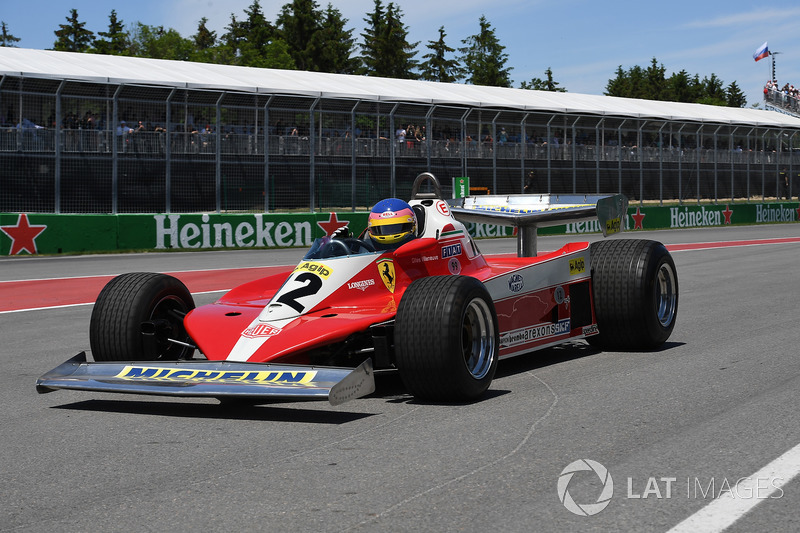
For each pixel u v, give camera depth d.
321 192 23.47
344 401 4.37
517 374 5.98
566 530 3.05
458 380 4.83
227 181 21.98
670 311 7.02
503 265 7.09
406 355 4.84
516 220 7.51
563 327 6.48
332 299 5.40
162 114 20.92
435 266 6.20
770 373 5.86
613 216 7.25
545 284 6.27
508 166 26.56
